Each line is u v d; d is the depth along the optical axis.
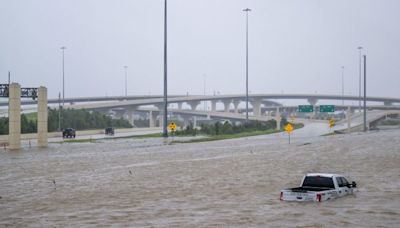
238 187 33.06
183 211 25.20
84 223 22.77
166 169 44.00
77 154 61.78
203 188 32.88
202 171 42.19
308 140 89.50
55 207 26.92
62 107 154.38
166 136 96.56
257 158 53.38
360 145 71.25
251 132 128.25
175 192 31.39
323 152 59.94
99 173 41.72
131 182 36.16
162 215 24.30
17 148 72.50
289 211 24.47
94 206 27.00
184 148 71.12
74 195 30.80
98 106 194.75
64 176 40.09
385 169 42.03
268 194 30.00
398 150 60.88
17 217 24.39
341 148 66.00
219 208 25.78
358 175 38.34
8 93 75.31
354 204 26.08
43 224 22.67
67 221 23.23
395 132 124.69
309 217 23.12
